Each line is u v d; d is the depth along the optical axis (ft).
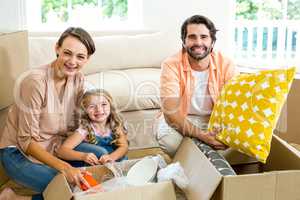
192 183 5.40
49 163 5.93
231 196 4.94
